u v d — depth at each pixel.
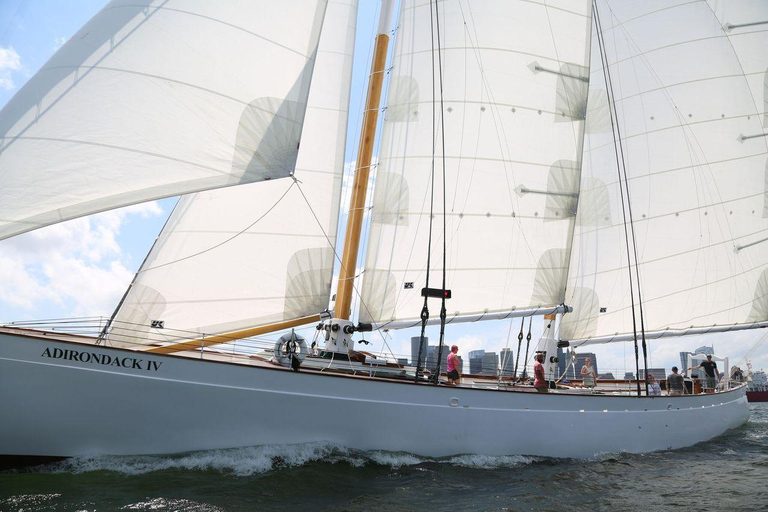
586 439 13.13
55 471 8.77
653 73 20.98
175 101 9.21
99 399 8.87
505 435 11.91
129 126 8.85
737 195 21.28
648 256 20.39
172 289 11.09
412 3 14.95
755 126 21.56
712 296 20.97
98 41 9.07
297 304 11.62
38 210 8.16
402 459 10.74
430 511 8.44
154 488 8.28
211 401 9.45
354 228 13.18
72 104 8.66
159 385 9.15
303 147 12.16
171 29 9.52
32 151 8.33
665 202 20.59
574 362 19.48
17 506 7.42
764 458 14.19
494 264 15.20
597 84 20.77
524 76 15.97
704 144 21.02
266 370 9.85
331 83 12.65
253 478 8.97
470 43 15.46
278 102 9.93
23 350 8.52
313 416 10.12
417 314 14.27
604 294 19.94
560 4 16.59
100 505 7.55
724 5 21.48
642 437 14.45
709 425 17.17
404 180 14.41
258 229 11.61
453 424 11.36
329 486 9.06
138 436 9.12
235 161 9.37
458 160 15.02
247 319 11.36
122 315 10.85
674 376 16.53
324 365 11.56
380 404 10.65
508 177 15.53
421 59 14.91
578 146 16.59
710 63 21.22
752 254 21.45
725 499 9.84
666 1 21.09
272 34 10.18
